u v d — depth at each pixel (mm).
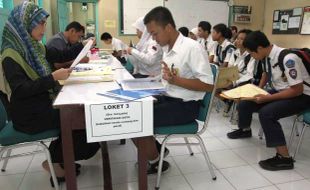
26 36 1556
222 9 6414
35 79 1536
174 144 1897
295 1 5656
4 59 1482
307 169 2096
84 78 1925
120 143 2551
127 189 1832
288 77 2049
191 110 1739
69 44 3219
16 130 1565
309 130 2912
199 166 2143
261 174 2025
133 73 3111
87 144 1772
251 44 2182
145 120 1382
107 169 1909
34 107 1527
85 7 5965
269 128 2082
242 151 2416
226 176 1995
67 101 1334
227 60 3643
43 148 1605
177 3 6148
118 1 5926
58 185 1801
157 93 1561
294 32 5723
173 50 1706
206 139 2682
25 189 1846
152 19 1642
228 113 3395
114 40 5195
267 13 6484
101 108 1301
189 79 1634
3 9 2943
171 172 2045
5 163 2051
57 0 5207
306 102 2113
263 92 2215
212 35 3959
